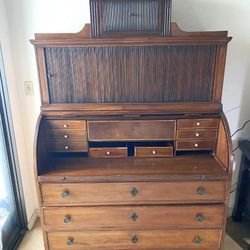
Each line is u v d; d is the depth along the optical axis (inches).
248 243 72.2
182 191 55.9
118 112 58.0
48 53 54.9
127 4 52.2
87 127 58.8
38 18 65.8
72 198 56.3
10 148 68.9
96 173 55.3
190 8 64.9
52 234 59.5
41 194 56.1
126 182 55.0
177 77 56.7
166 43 53.0
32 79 70.7
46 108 57.5
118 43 52.9
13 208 74.8
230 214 82.7
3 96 64.8
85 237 59.8
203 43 53.2
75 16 65.7
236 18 65.6
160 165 58.1
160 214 57.7
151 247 61.1
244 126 74.9
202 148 60.7
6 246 69.2
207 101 58.1
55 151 60.3
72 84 57.0
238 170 78.8
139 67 56.0
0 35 61.9
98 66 55.8
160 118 58.5
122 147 61.3
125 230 59.2
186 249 61.1
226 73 70.2
